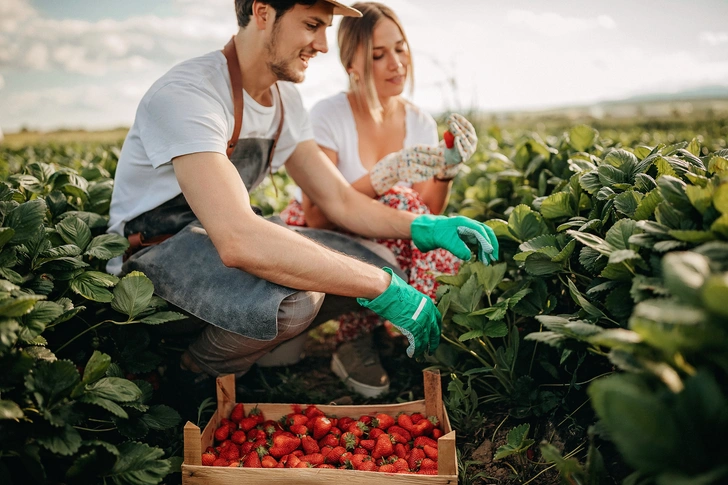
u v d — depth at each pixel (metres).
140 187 2.36
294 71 2.33
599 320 1.86
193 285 2.20
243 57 2.33
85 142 8.85
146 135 2.17
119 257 2.41
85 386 1.74
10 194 2.13
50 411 1.65
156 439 2.26
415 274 2.71
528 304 2.18
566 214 2.24
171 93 2.15
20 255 1.97
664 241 1.51
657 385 1.23
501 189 3.20
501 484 1.99
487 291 2.23
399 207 2.82
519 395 2.18
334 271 2.06
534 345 2.33
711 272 1.23
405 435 2.11
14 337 1.53
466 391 2.27
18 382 1.65
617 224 1.73
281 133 2.64
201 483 1.89
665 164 1.97
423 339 2.17
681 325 1.16
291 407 2.25
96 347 2.25
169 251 2.26
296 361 2.97
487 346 2.34
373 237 2.71
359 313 2.76
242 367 2.45
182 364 2.45
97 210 2.70
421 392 2.65
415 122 3.25
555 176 2.87
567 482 1.60
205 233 2.31
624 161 2.13
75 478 1.67
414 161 2.73
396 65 2.96
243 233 1.99
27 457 1.58
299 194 3.13
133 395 1.79
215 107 2.20
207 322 2.29
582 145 2.86
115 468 1.71
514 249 2.51
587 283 2.17
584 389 2.14
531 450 2.09
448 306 2.22
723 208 1.41
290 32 2.22
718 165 1.84
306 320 2.23
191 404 2.46
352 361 2.75
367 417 2.21
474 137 2.71
